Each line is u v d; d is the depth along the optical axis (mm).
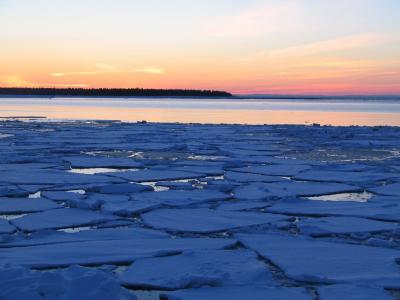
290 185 7617
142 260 4051
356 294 3359
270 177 8367
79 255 4180
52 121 23938
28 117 28281
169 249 4340
